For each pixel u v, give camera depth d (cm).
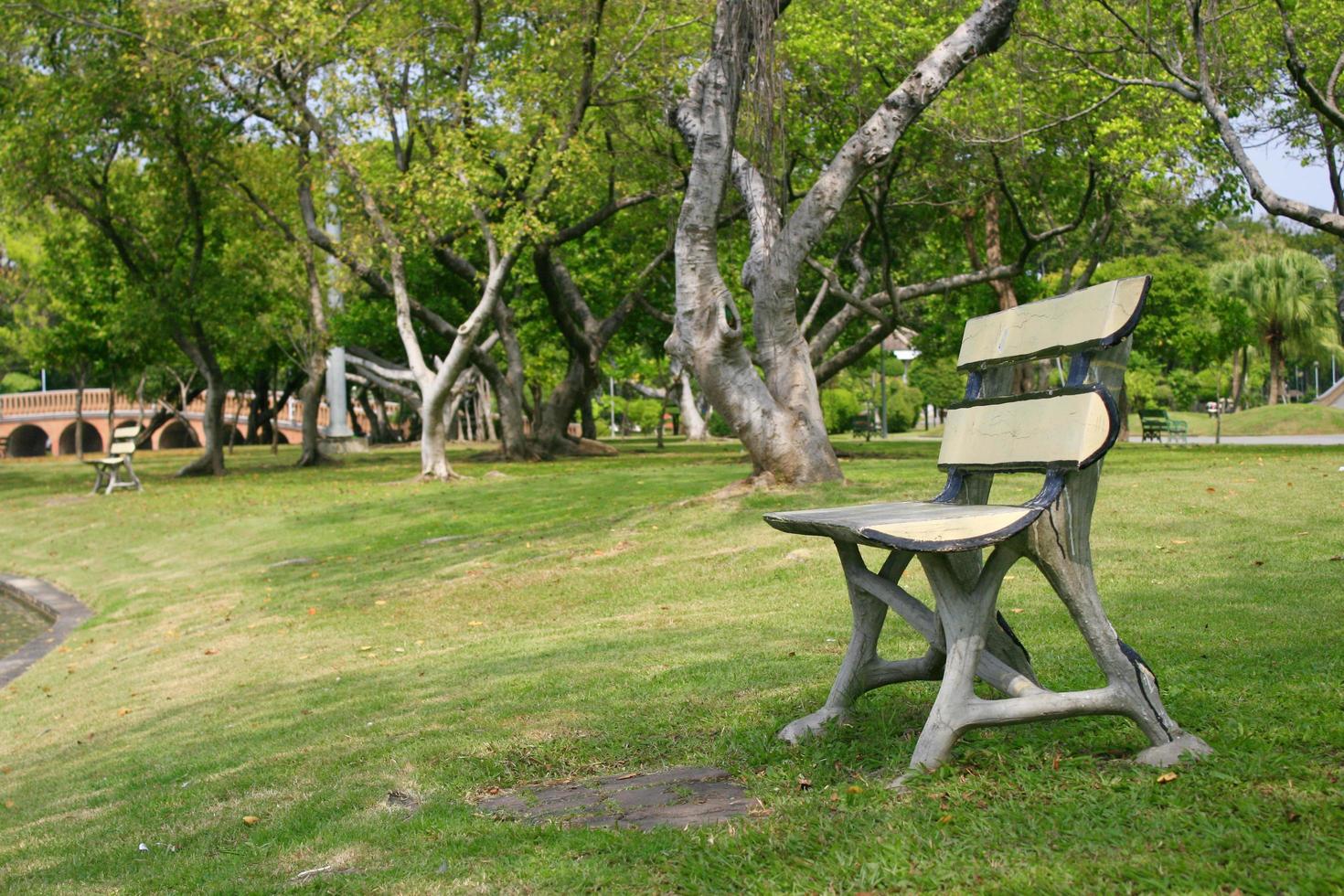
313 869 381
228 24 2381
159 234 3147
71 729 819
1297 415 5044
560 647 780
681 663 661
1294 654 512
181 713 774
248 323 3262
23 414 7025
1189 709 427
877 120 1336
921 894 291
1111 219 2472
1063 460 378
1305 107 1859
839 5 2030
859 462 2164
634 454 3400
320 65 2359
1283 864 287
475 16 2369
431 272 3506
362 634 999
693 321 1418
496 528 1645
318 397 3544
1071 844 312
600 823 386
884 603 453
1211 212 2380
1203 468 1537
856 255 2525
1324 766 354
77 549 2038
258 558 1669
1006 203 2695
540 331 3816
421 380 2412
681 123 1490
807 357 1463
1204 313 4481
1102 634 382
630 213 2978
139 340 3216
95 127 2802
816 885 303
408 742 547
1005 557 387
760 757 435
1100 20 1867
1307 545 841
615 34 2314
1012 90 1912
